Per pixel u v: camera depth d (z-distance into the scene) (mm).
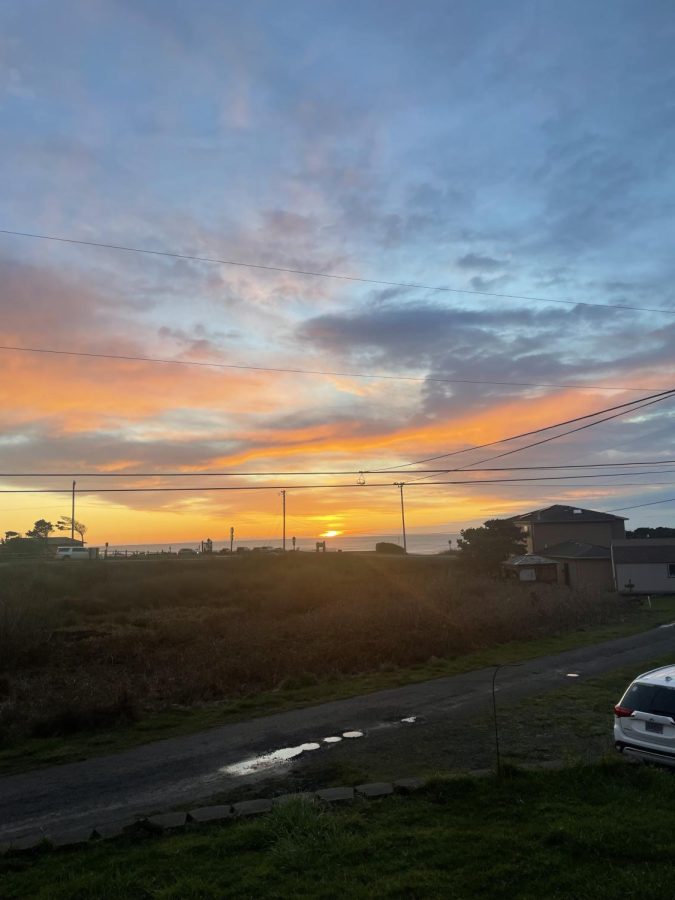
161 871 5738
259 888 5270
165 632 22266
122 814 7824
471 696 14023
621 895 4887
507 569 42688
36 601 22047
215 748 10617
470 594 30328
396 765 9344
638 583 40938
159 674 16000
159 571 42375
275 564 47031
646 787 7578
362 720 12219
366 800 7535
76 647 19656
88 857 6297
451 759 9555
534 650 20375
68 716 11914
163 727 12023
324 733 11359
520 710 12531
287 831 6457
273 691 15047
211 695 14516
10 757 10391
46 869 6082
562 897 4895
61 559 52094
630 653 19438
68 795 8586
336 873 5484
